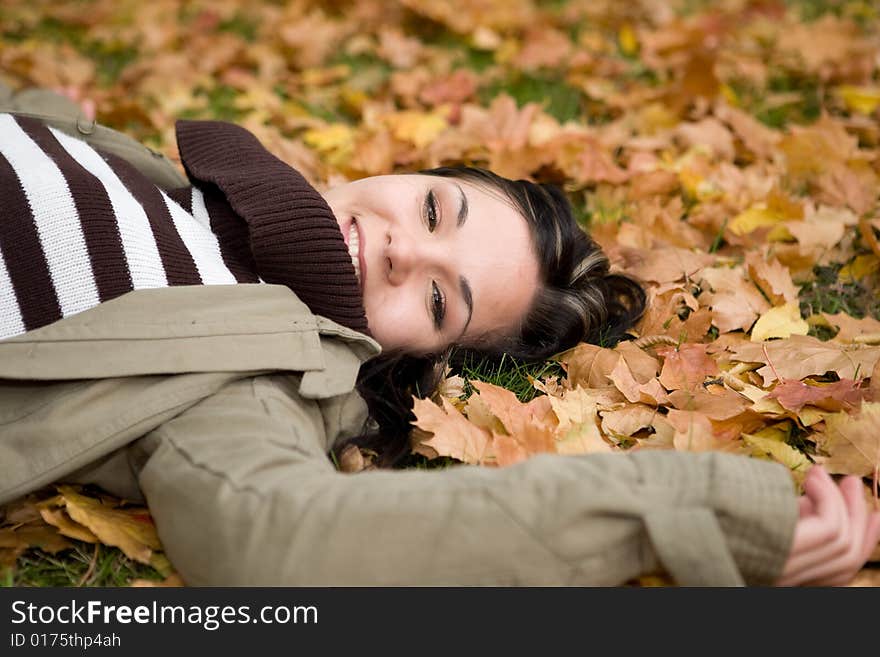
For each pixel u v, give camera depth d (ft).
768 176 7.72
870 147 8.50
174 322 4.29
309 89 9.57
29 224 4.45
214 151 5.56
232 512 3.61
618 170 7.59
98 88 9.46
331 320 4.94
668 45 10.50
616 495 3.50
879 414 4.54
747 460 3.70
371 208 5.31
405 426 5.04
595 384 5.39
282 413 4.20
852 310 6.25
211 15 11.63
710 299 6.05
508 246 5.41
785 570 3.63
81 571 4.27
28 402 4.23
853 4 12.03
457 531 3.48
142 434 4.15
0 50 9.94
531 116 8.36
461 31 11.28
